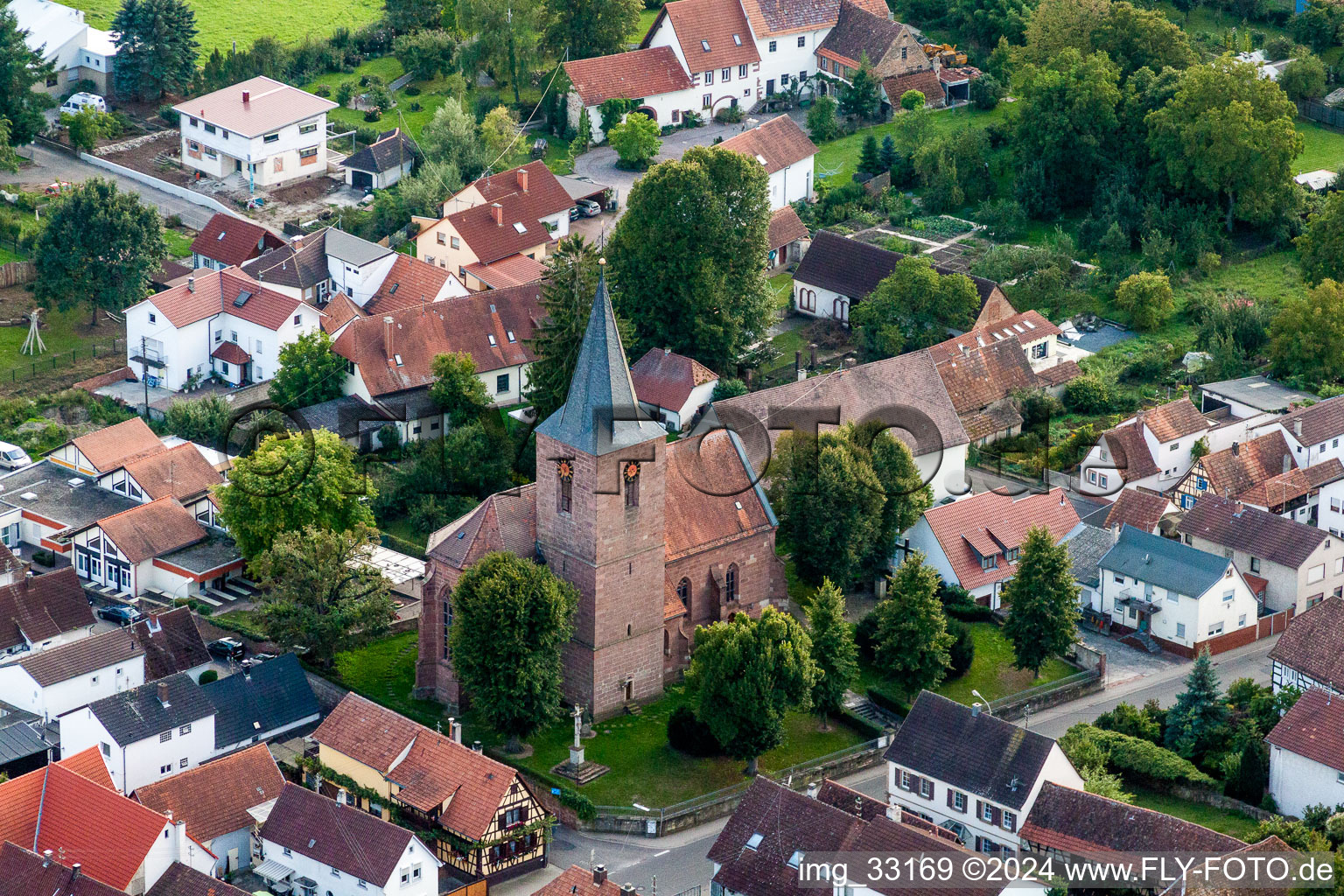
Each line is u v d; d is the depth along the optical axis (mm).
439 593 149125
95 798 134625
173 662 156250
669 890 133500
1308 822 137375
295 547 153625
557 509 145750
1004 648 162000
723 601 157125
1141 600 166500
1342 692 150500
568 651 148375
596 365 141875
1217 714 149125
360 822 131125
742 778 144000
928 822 131125
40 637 159750
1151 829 128500
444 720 149125
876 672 158375
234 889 127750
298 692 151500
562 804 140750
